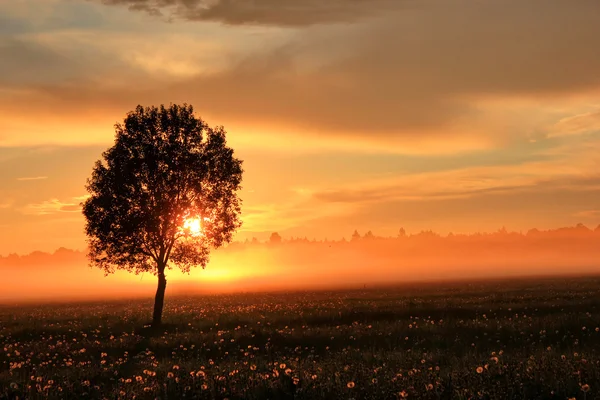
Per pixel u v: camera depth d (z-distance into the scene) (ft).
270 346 79.66
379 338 82.02
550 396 35.68
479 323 89.66
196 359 65.98
